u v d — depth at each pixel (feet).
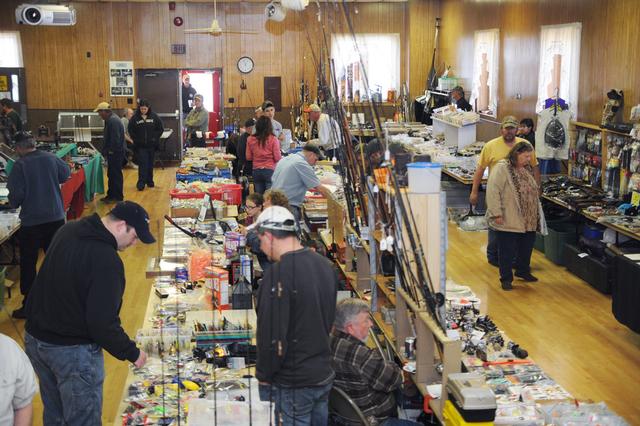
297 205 25.85
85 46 56.65
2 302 24.70
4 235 24.82
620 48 30.50
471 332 17.34
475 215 35.58
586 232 27.55
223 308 17.54
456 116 43.06
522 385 15.25
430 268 14.92
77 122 55.06
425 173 14.61
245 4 57.57
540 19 38.83
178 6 57.21
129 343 12.46
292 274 11.24
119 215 12.39
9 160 32.60
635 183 27.35
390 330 16.79
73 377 12.45
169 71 57.57
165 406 13.33
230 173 35.76
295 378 11.22
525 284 26.73
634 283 20.59
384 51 58.44
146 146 45.83
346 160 19.63
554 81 36.83
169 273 19.98
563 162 34.32
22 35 55.72
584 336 22.09
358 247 19.43
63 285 12.19
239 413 12.53
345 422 12.91
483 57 47.55
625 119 30.07
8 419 9.86
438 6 56.85
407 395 15.28
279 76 58.70
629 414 17.39
